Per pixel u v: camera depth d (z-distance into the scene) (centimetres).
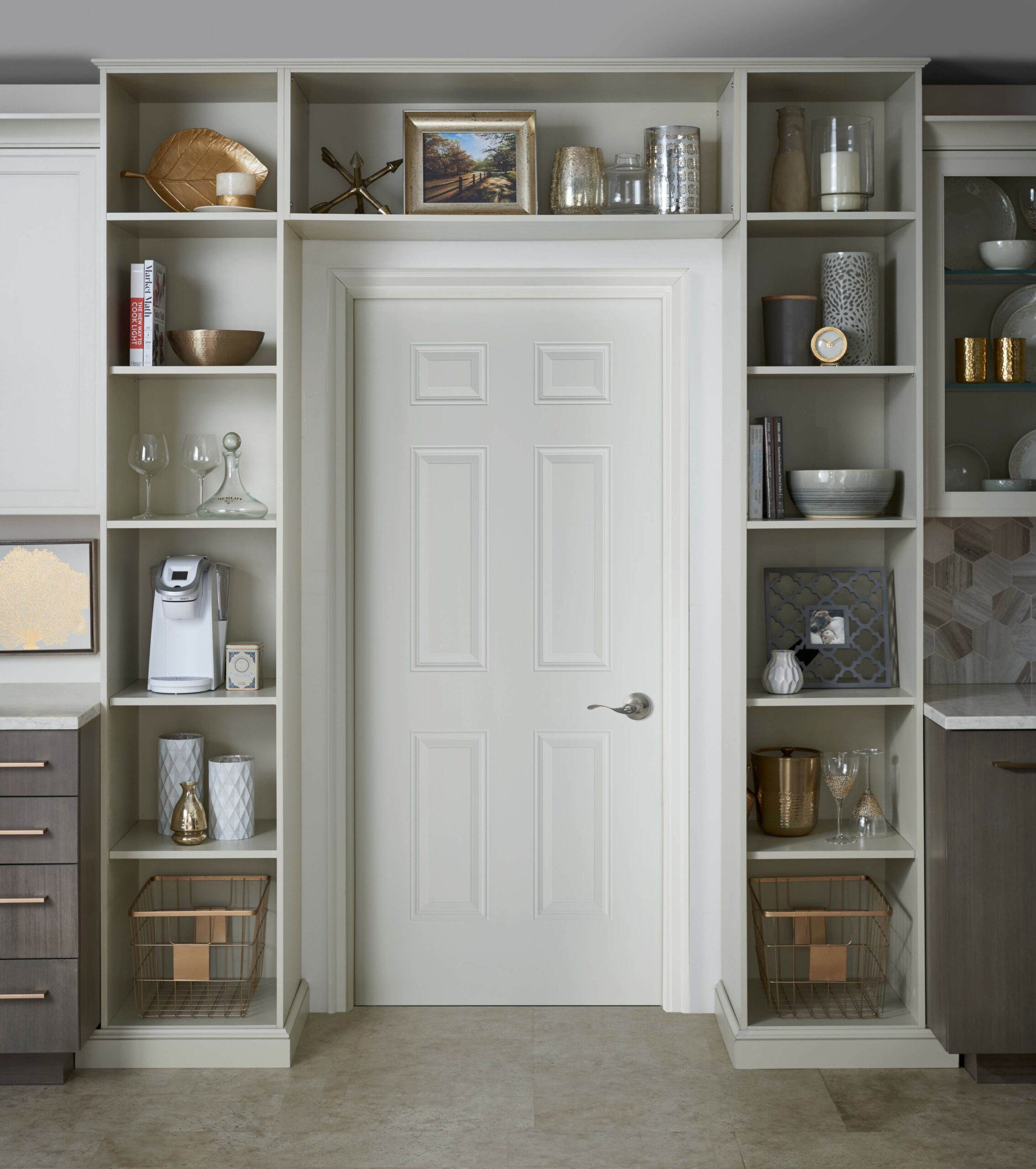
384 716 328
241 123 312
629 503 324
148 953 322
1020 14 267
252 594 321
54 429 294
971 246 294
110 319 289
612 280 315
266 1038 293
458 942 331
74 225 292
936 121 287
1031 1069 288
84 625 320
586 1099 279
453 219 290
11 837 275
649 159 300
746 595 294
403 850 330
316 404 314
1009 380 294
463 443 324
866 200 294
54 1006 277
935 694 306
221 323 315
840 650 307
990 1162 252
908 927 302
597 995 331
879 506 294
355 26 271
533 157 297
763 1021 299
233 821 303
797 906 326
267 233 304
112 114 290
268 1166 251
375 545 325
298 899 317
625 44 283
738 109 287
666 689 323
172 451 317
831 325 299
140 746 322
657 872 330
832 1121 269
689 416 314
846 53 291
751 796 314
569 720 328
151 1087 284
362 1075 290
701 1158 254
